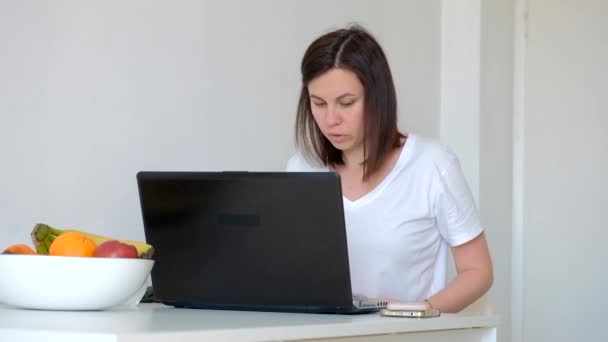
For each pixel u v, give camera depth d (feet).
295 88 10.85
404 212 7.36
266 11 10.48
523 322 13.17
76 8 8.82
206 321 4.73
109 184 9.09
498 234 12.90
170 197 5.94
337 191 5.41
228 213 5.76
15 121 8.39
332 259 5.53
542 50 13.25
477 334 5.71
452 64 12.82
